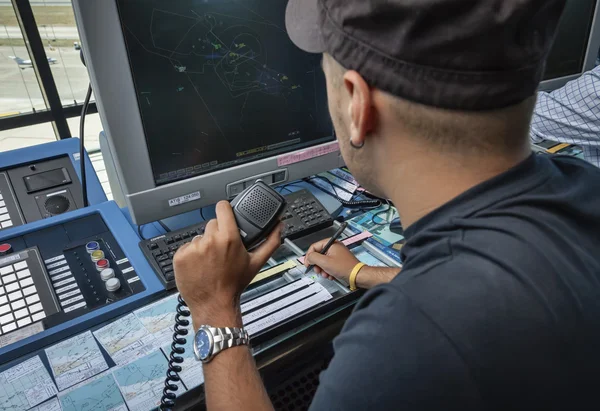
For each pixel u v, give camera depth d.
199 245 0.62
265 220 0.68
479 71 0.37
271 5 0.92
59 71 2.45
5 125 2.49
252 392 0.57
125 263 0.92
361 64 0.41
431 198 0.44
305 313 0.80
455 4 0.35
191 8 0.84
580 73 1.58
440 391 0.34
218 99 0.94
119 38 0.78
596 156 1.41
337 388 0.37
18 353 0.75
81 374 0.72
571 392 0.36
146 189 0.92
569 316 0.36
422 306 0.36
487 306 0.35
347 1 0.41
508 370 0.34
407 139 0.43
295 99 1.03
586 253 0.40
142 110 0.86
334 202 1.15
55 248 0.94
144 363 0.74
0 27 2.36
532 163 0.43
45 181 1.13
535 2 0.35
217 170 1.00
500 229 0.39
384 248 0.99
